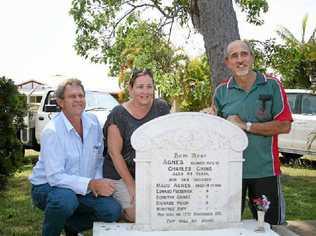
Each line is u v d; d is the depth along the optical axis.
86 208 4.39
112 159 4.18
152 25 10.40
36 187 4.43
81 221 4.61
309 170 11.58
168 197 3.83
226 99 4.20
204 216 3.87
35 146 13.30
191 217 3.86
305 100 11.97
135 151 3.93
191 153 3.82
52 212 4.19
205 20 6.74
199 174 3.84
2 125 7.08
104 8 12.27
